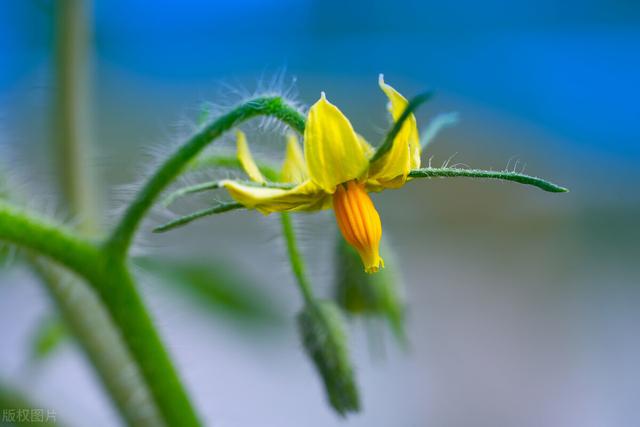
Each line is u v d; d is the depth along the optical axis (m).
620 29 0.38
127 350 0.21
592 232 0.39
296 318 0.21
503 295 0.37
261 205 0.18
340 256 0.22
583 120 0.40
